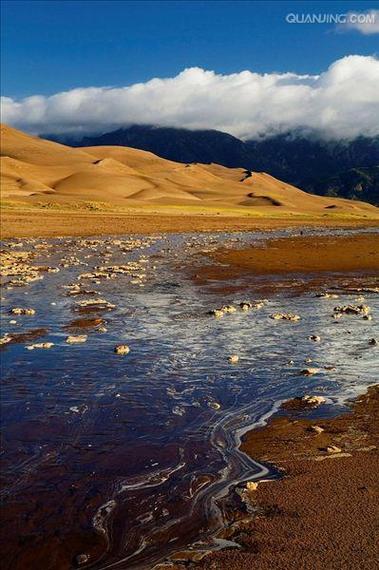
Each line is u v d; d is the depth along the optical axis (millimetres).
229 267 42281
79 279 34969
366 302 27719
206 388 14797
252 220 122688
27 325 22016
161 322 22797
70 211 117375
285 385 15016
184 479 9945
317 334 20656
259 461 10555
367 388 14695
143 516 8805
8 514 8883
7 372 15945
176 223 99938
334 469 10047
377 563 7336
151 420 12641
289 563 7426
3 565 7719
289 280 35969
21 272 37250
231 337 20297
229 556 7691
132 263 43906
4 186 190250
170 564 7609
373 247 58781
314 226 111250
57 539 8258
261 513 8719
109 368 16438
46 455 10914
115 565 7664
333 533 8055
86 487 9703
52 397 14016
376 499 8922
